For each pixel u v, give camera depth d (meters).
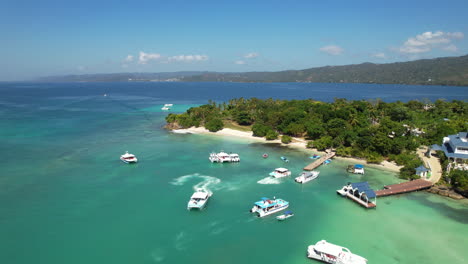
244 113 151.00
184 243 49.91
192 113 159.88
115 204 63.38
